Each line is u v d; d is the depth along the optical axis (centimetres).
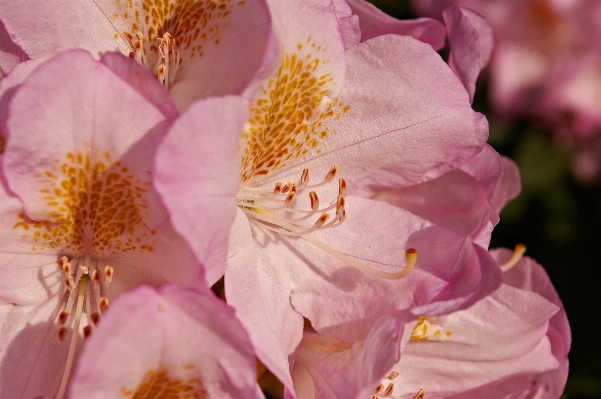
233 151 25
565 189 38
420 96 27
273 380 30
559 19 35
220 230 25
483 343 28
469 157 28
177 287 24
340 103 27
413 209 28
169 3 28
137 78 25
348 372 26
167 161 24
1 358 26
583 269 38
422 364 29
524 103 36
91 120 25
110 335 24
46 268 27
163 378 25
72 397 24
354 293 27
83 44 27
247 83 25
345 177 28
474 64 28
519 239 38
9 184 25
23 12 26
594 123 36
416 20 30
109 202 26
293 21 26
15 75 25
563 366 30
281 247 28
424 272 27
